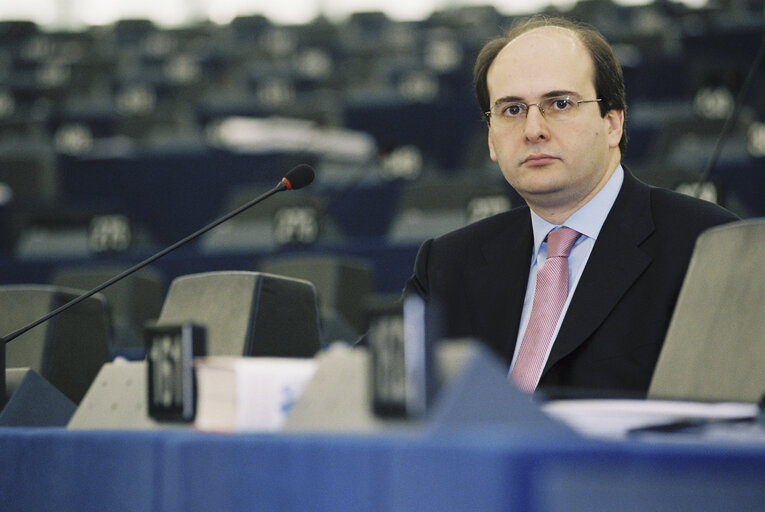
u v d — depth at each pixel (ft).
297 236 25.39
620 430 4.96
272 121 34.68
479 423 3.92
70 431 5.57
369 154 31.83
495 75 10.29
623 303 9.55
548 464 3.14
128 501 4.99
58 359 12.02
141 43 66.95
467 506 3.29
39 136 41.96
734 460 3.24
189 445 4.60
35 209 30.53
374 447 3.70
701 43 39.86
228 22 69.87
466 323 10.42
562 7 61.11
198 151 34.91
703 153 27.81
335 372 4.97
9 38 64.64
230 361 5.67
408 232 24.86
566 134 9.96
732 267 7.34
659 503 3.19
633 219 9.95
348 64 52.75
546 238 10.24
